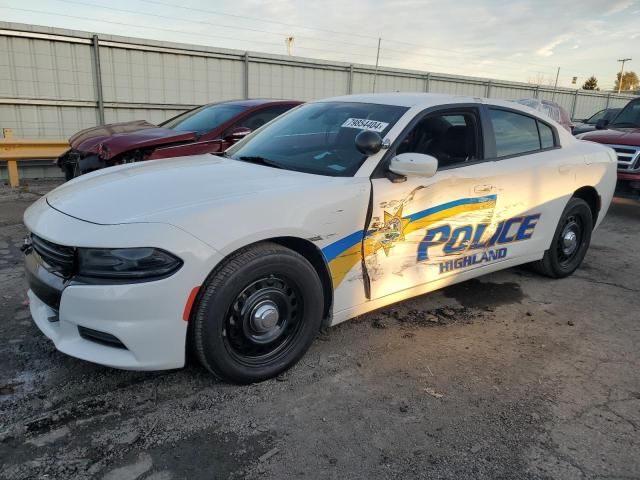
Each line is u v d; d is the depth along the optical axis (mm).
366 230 3084
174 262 2424
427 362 3172
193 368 2990
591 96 25641
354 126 3516
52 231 2562
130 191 2816
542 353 3348
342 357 3188
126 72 11055
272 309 2785
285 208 2750
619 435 2521
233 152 3902
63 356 3064
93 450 2297
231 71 12547
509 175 3887
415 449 2377
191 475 2174
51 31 9938
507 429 2543
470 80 18688
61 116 10477
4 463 2193
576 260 4859
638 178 7219
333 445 2389
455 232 3600
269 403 2691
